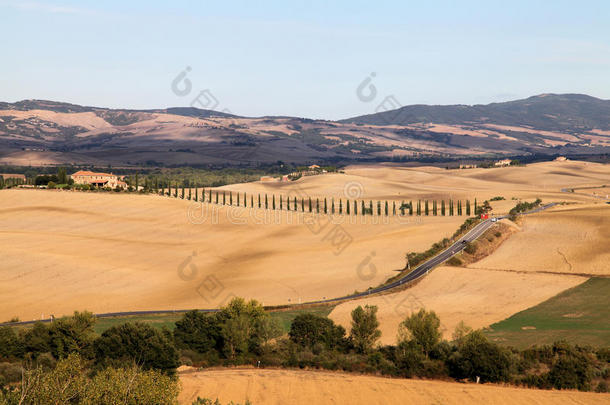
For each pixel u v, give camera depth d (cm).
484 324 9894
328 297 12538
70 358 5188
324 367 7594
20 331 8350
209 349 8456
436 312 10788
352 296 12406
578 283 12500
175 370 7306
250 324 8500
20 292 12712
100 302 12294
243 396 6356
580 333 9100
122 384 5088
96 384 5050
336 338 8719
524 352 7606
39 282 13450
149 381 5184
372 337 8344
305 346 8512
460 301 11500
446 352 7706
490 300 11519
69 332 7819
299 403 6153
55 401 4844
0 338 7838
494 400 6212
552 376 6775
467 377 7050
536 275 13225
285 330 9569
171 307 11950
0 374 6638
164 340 7475
